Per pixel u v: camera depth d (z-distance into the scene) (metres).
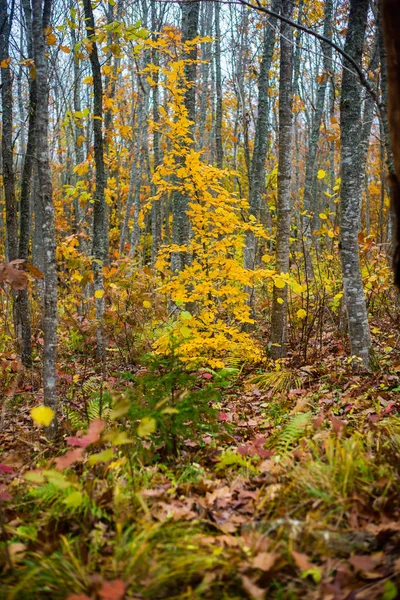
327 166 18.17
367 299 8.65
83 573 2.08
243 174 17.25
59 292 9.45
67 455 2.28
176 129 6.18
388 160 5.54
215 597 1.98
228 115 18.17
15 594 1.96
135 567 2.09
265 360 6.56
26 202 7.14
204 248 6.52
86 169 6.68
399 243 2.40
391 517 2.40
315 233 8.25
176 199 8.07
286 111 6.99
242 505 2.75
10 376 6.48
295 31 10.56
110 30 5.12
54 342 4.39
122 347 7.15
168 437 3.50
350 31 5.52
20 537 2.48
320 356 6.93
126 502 2.66
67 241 6.65
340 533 2.29
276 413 4.78
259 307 10.10
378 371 5.68
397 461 2.95
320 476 2.74
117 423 4.11
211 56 17.73
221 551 2.21
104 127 8.38
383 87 5.62
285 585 2.05
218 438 3.88
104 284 6.55
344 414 4.48
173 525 2.41
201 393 3.57
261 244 10.26
